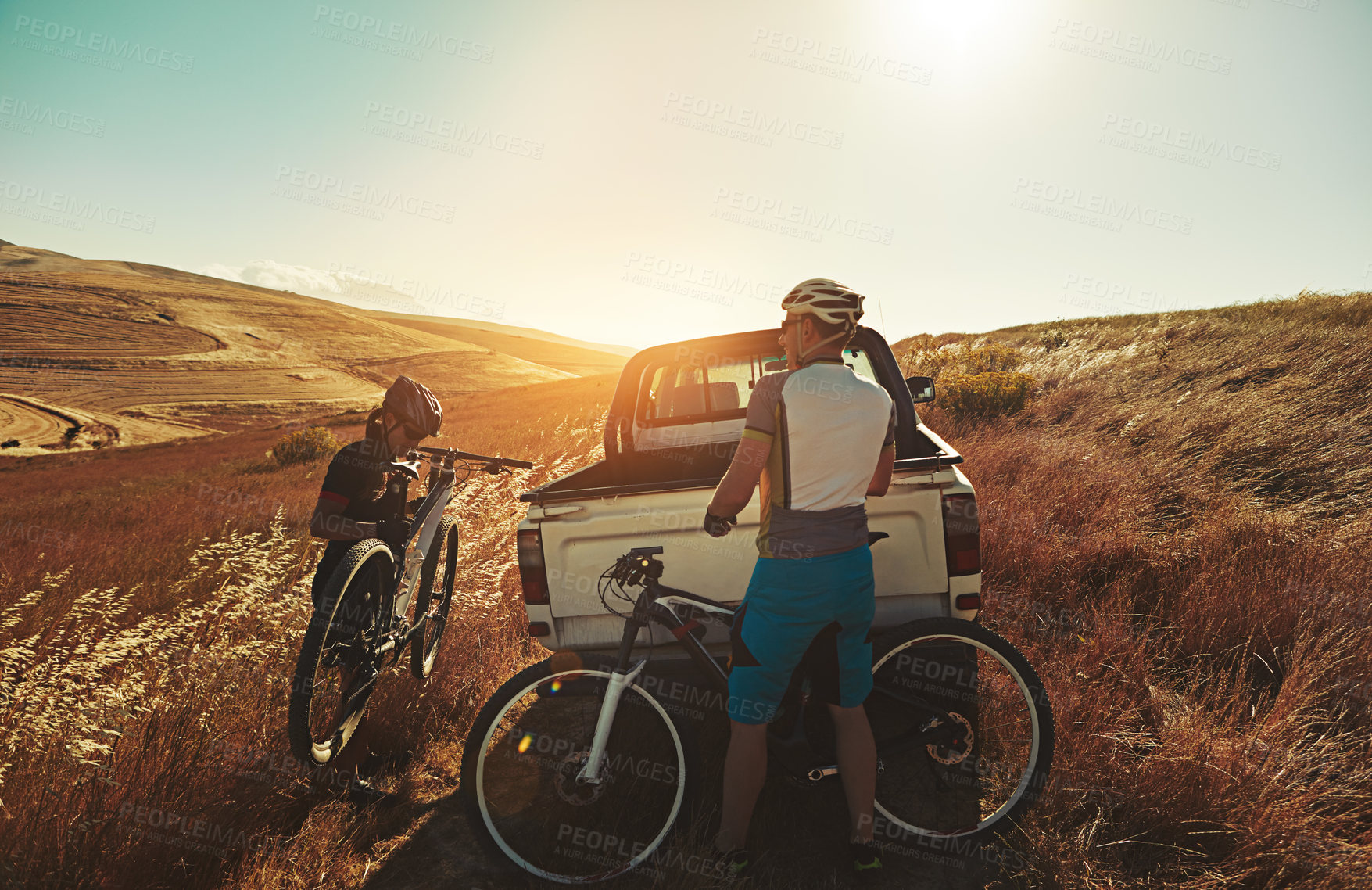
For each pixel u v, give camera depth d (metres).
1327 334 8.83
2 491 29.09
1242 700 2.80
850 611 1.88
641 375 4.09
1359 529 4.08
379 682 3.12
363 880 2.25
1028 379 10.11
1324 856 1.89
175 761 2.38
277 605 3.46
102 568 6.36
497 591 4.14
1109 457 6.22
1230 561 3.88
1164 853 2.08
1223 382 8.38
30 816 2.15
